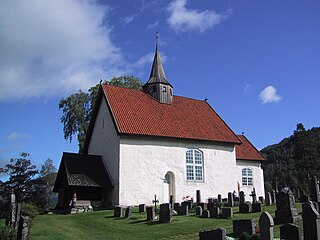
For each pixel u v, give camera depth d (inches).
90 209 1259.8
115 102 1430.9
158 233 782.5
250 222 657.0
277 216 784.9
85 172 1311.5
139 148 1338.6
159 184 1348.4
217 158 1517.0
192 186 1421.0
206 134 1510.8
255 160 1747.0
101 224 938.1
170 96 1604.3
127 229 853.8
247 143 1841.8
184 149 1439.5
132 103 1472.7
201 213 982.4
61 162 1362.0
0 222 1032.8
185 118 1551.4
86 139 1535.4
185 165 1427.2
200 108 1690.5
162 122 1448.1
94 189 1315.2
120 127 1314.0
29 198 1632.6
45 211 1365.7
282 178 2805.1
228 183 1519.4
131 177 1298.0
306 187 2182.6
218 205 1100.5
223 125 1637.6
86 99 2036.2
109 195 1315.2
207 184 1460.4
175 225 847.1
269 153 3518.7
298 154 2295.8
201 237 611.5
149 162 1344.7
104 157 1397.6
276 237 637.9
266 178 2989.7
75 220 1024.9
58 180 1418.6
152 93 1582.2
